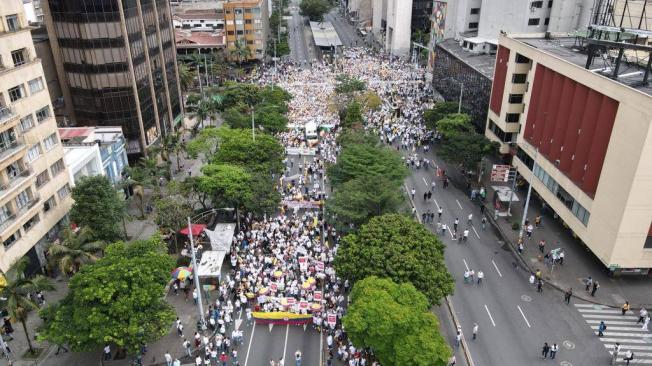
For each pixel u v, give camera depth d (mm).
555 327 48094
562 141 61031
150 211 69625
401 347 36125
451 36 127125
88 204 53219
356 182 57906
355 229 54375
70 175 60406
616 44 51406
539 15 100875
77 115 79312
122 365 42906
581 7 99125
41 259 54938
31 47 54188
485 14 109000
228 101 101188
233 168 63250
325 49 175375
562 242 61969
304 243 58906
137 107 79188
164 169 71750
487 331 47500
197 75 128125
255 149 69750
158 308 41375
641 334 47031
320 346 45906
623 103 47625
